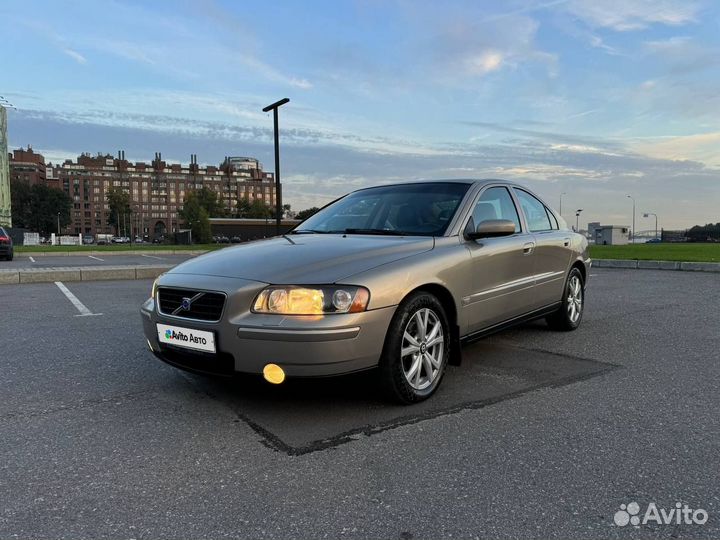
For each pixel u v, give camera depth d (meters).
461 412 3.09
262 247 3.53
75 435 2.79
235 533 1.92
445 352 3.42
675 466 2.42
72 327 5.63
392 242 3.42
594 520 2.00
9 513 2.05
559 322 5.27
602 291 8.40
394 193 4.42
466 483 2.27
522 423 2.93
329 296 2.78
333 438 2.73
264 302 2.81
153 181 159.62
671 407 3.18
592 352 4.53
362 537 1.89
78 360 4.30
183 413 3.10
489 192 4.30
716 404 3.23
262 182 172.25
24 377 3.83
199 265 3.32
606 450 2.59
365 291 2.86
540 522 1.98
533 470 2.38
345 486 2.24
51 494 2.20
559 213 5.55
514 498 2.15
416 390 3.19
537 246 4.53
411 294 3.16
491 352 4.54
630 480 2.29
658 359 4.29
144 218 158.12
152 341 3.28
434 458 2.50
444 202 4.03
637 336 5.14
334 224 4.25
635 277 10.55
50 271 10.11
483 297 3.78
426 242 3.49
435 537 1.89
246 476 2.34
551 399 3.32
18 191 119.50
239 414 3.07
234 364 2.83
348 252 3.16
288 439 2.72
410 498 2.15
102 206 154.50
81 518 2.02
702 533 1.92
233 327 2.79
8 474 2.37
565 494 2.18
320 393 3.41
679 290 8.48
